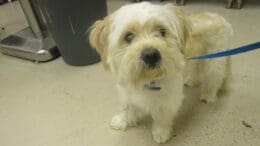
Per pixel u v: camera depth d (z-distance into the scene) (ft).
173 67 3.25
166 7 3.44
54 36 6.13
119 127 4.62
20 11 10.14
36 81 6.12
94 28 3.61
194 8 8.43
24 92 5.81
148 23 3.12
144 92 3.71
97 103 5.23
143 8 3.19
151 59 3.01
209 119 4.67
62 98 5.47
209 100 4.95
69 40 5.91
